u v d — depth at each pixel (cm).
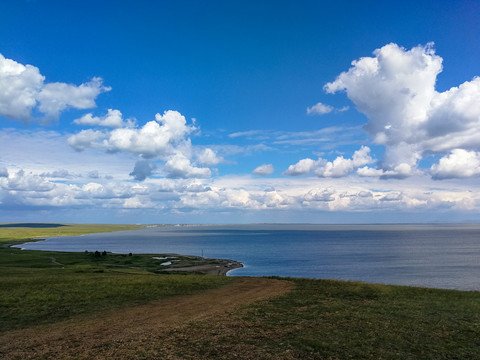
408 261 14212
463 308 2894
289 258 15488
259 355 1712
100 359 1656
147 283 4112
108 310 2812
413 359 1711
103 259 11981
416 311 2730
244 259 15100
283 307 2842
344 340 1956
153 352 1745
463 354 1792
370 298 3331
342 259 15038
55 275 4969
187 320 2420
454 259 14875
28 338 2038
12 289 3506
